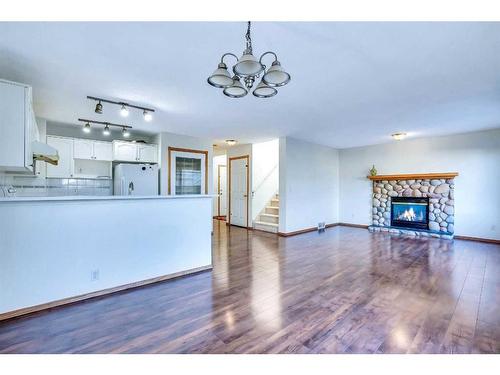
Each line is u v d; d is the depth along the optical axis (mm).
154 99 3395
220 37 1995
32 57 2293
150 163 5574
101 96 3287
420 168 6195
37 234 2367
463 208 5578
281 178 6113
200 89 3041
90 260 2648
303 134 5734
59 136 4652
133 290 2857
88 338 1944
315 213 6918
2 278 2209
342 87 2975
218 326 2117
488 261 3930
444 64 2430
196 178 6105
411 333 2010
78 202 2580
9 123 2428
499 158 5164
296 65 2455
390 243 5199
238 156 7480
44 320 2201
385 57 2309
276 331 2043
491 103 3541
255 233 6406
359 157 7375
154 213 3104
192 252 3432
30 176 4320
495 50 2174
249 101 3475
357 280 3148
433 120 4461
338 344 1871
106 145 5109
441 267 3639
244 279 3207
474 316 2268
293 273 3424
